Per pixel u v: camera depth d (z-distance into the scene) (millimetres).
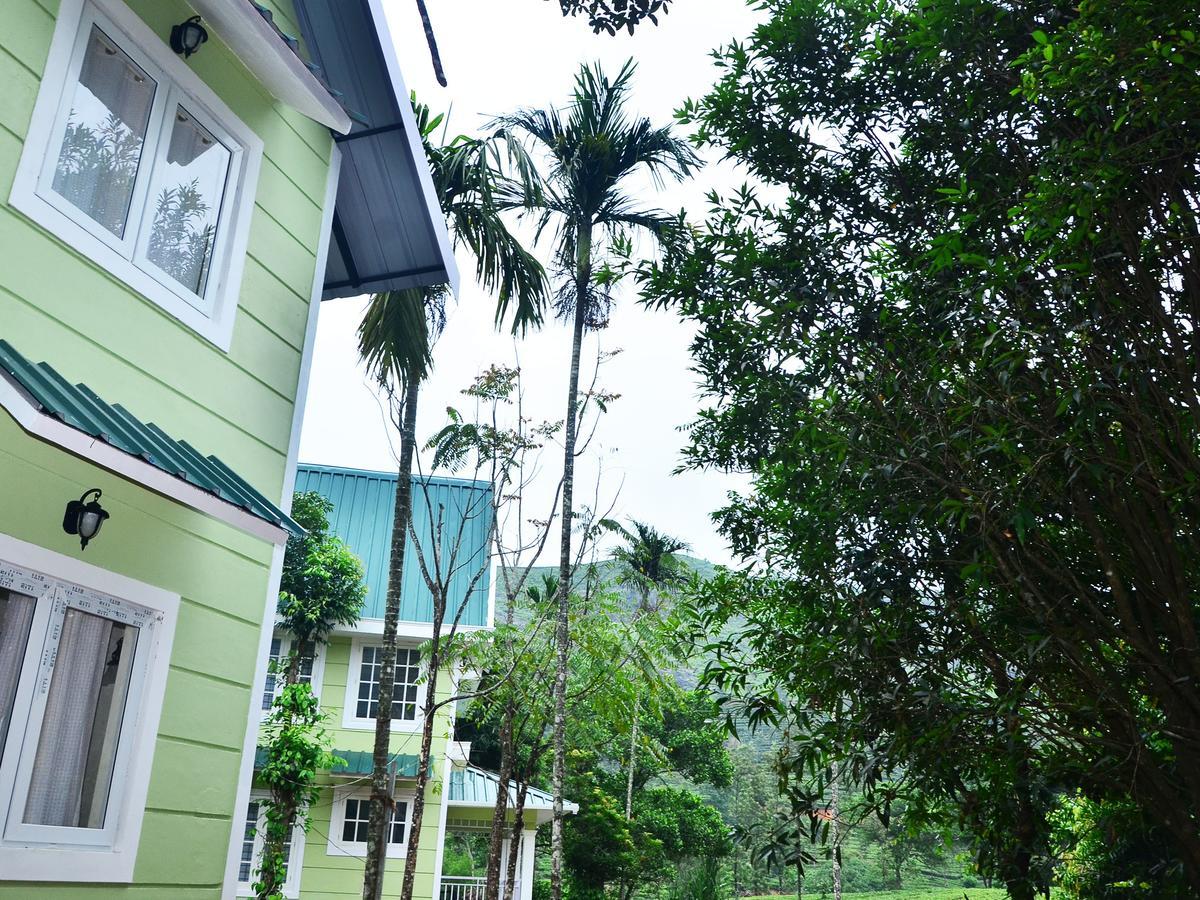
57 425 3795
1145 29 3531
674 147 15312
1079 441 4145
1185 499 4148
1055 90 3951
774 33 5516
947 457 4305
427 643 17625
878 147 5555
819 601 5012
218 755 5508
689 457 6133
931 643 4773
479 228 11781
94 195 5156
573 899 26938
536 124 15609
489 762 30344
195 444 5590
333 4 7234
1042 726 4438
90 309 4996
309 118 7012
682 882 31047
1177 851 4645
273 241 6461
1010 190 4625
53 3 4957
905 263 5230
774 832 4855
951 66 4914
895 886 46312
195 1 5762
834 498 4941
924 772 4773
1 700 4293
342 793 17844
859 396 4816
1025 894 4594
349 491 22188
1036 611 4328
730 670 5523
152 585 5164
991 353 4305
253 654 5875
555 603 17344
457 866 32156
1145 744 4359
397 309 10859
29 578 4492
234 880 5496
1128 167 3816
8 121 4660
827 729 4848
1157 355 4355
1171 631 4453
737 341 5312
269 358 6312
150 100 5566
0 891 4168
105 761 4816
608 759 37781
